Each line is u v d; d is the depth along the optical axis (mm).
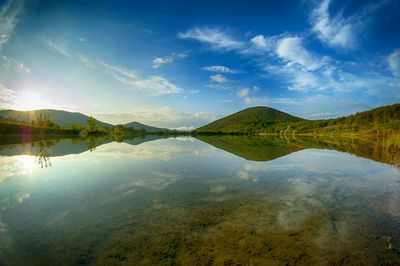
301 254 6270
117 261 6043
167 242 6918
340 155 28422
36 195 11609
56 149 35594
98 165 20312
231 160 23422
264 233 7430
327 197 11266
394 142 35375
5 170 18141
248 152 31828
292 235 7309
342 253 6332
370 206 10055
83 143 50969
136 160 23406
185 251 6422
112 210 9484
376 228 7859
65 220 8562
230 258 6074
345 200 10836
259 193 11766
